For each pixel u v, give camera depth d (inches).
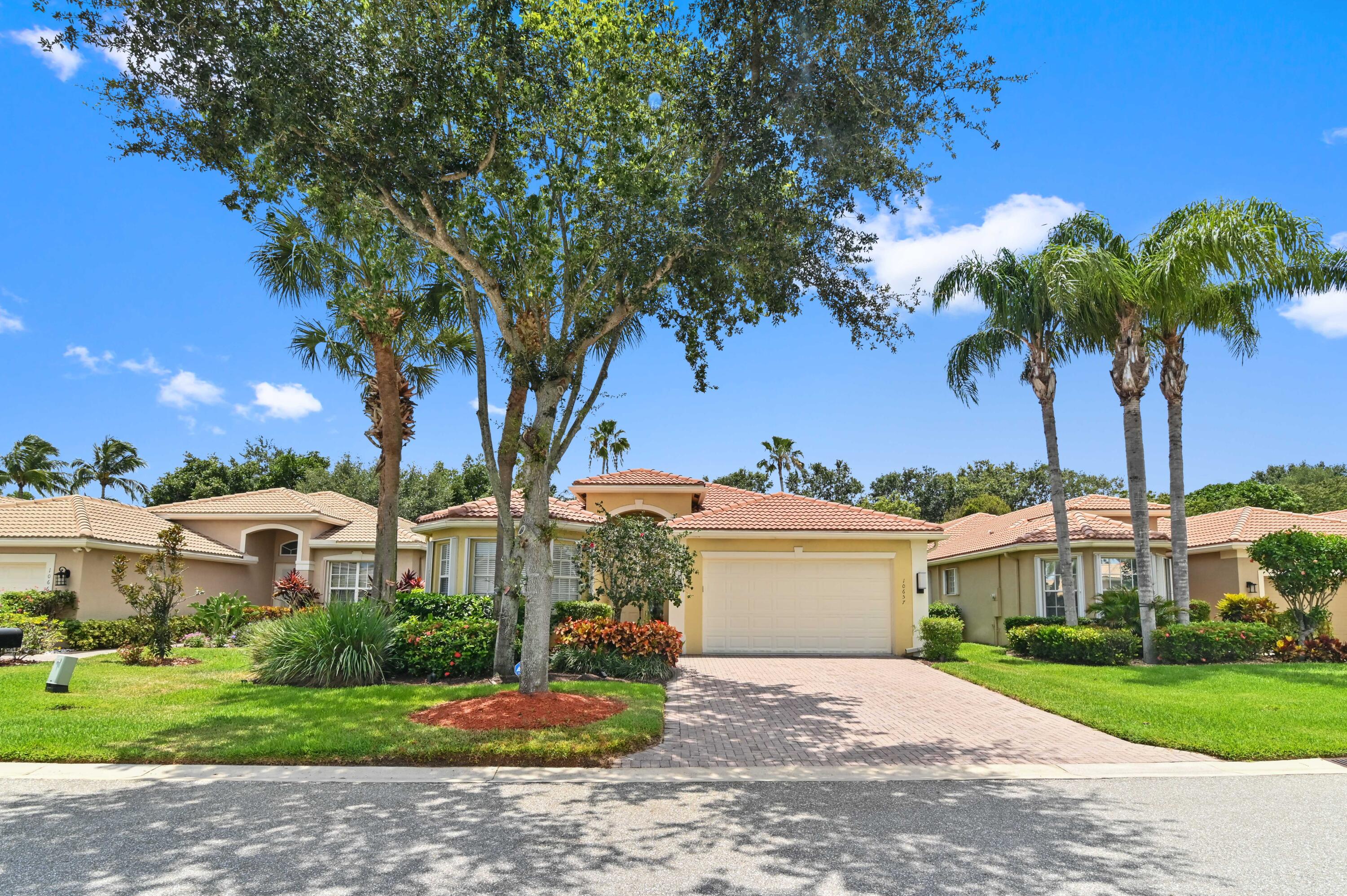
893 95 416.5
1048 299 711.1
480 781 308.5
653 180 437.7
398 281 653.9
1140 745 387.9
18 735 353.4
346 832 244.5
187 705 434.3
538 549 448.8
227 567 1004.6
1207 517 1016.2
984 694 534.9
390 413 697.0
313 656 511.2
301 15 383.6
